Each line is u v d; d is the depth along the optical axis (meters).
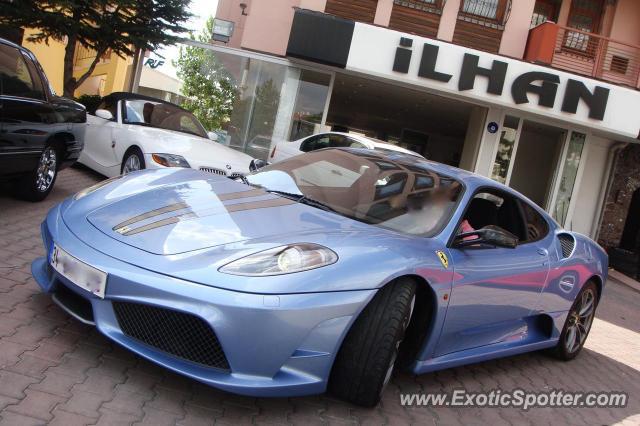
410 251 3.17
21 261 4.23
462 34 14.21
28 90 5.67
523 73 12.93
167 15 12.92
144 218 3.11
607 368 5.33
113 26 12.48
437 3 14.17
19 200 6.28
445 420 3.32
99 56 12.95
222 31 15.96
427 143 23.67
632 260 14.05
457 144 23.47
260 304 2.62
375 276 2.90
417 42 12.83
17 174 5.76
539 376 4.60
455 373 4.19
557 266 4.48
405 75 12.90
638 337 7.25
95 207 3.31
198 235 2.94
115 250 2.86
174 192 3.47
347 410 3.08
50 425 2.33
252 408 2.87
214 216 3.14
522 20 14.23
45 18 11.70
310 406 3.02
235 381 2.64
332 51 12.93
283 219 3.21
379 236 3.22
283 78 14.47
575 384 4.61
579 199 15.43
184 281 2.66
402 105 17.47
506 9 14.16
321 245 2.95
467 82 12.87
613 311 8.75
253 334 2.62
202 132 9.00
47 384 2.63
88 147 8.80
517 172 15.26
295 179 3.92
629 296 10.95
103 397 2.63
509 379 4.36
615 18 14.84
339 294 2.78
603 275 5.18
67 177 8.45
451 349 3.69
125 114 8.44
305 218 3.28
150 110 8.73
